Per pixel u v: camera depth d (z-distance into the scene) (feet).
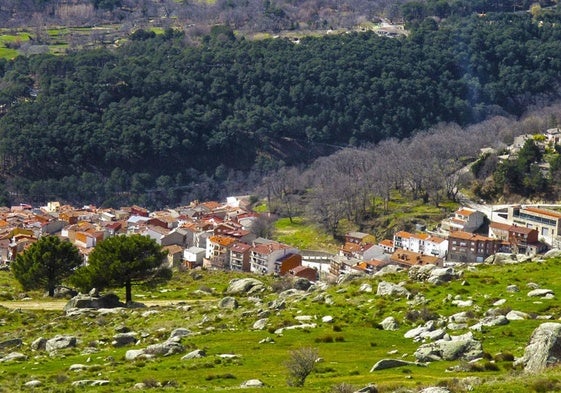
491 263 502.38
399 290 419.33
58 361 343.46
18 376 317.63
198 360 321.93
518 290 396.37
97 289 506.07
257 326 382.22
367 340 339.16
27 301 532.73
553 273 433.48
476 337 319.27
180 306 471.21
